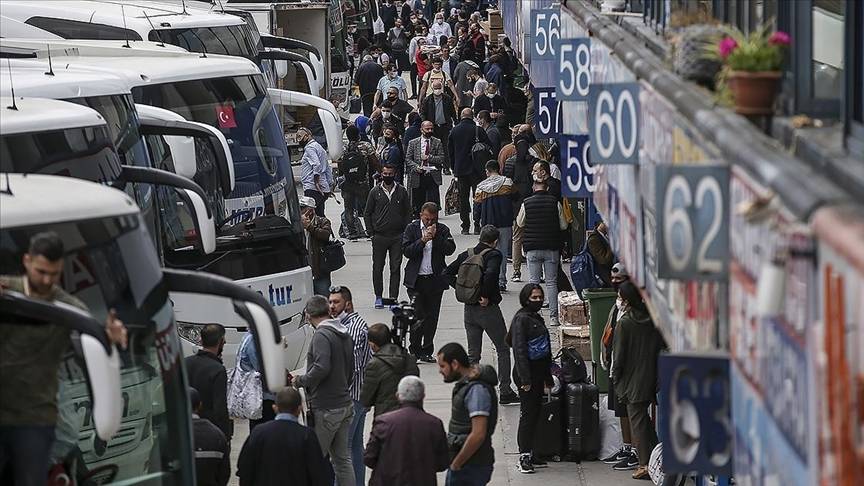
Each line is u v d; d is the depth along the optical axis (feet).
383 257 150.10
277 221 118.93
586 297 113.50
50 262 52.24
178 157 102.73
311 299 96.37
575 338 124.88
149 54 120.88
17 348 55.83
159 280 62.39
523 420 103.55
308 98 128.16
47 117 72.79
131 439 61.98
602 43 76.74
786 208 33.35
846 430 28.07
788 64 46.83
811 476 31.27
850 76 40.14
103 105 89.56
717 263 41.83
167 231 112.06
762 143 37.73
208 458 78.74
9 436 56.08
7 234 56.95
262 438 81.56
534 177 140.15
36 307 51.31
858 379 27.14
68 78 88.53
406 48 369.50
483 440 85.71
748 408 38.37
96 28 138.21
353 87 309.42
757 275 36.19
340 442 96.12
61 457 58.54
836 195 30.37
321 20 224.74
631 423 99.40
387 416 83.05
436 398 120.37
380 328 93.20
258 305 60.29
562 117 107.65
